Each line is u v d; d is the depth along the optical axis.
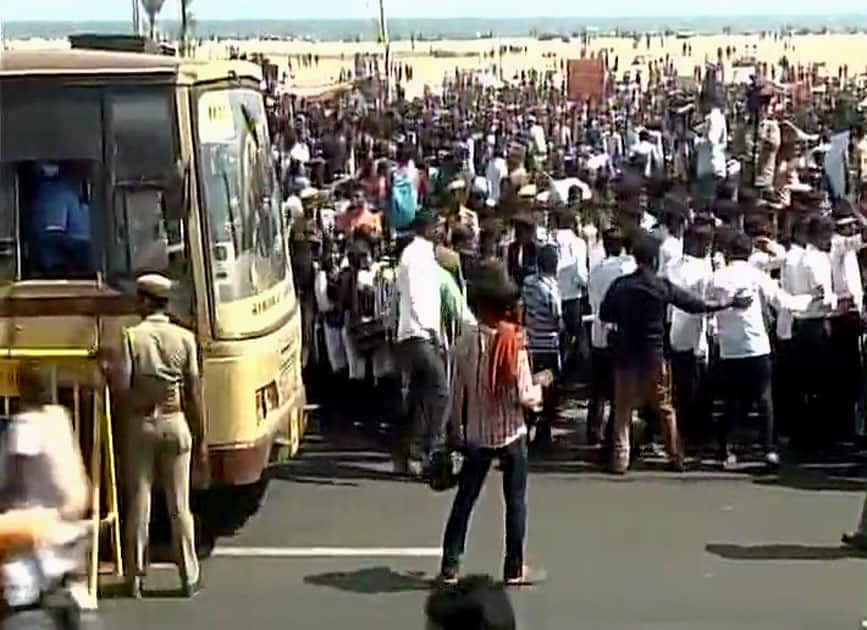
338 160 26.09
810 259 13.52
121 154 10.29
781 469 13.31
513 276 13.99
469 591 5.02
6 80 10.27
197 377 9.96
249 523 11.79
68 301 10.20
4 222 10.27
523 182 17.33
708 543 11.22
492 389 9.98
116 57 10.60
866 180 18.78
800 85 56.16
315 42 153.88
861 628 9.51
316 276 15.48
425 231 12.93
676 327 13.53
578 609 9.81
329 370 15.60
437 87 70.75
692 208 15.85
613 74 61.44
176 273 10.31
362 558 10.94
